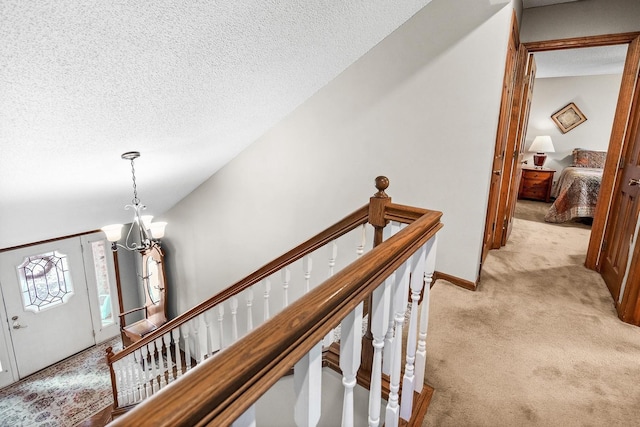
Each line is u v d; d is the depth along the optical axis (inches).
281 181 128.3
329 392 62.1
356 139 107.7
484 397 55.9
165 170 123.9
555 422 51.2
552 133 243.4
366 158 107.2
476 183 90.7
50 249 168.4
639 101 93.4
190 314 87.7
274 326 20.4
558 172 245.4
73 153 87.1
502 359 65.9
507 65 86.9
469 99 87.8
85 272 182.7
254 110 103.9
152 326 168.4
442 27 88.3
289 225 130.8
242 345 18.6
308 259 67.6
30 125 68.2
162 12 53.6
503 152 111.5
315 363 24.2
